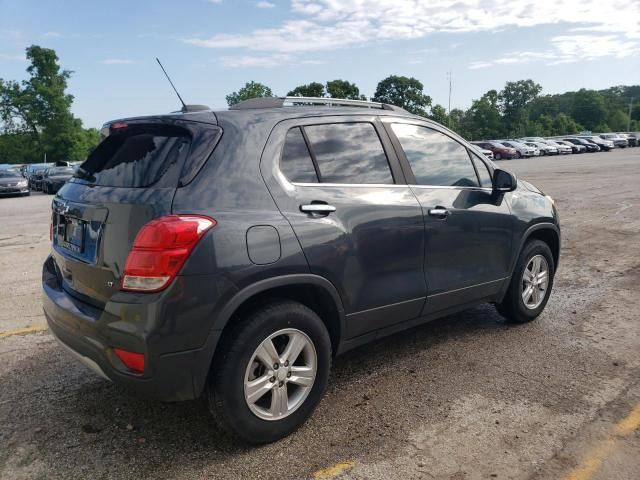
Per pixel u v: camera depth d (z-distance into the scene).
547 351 4.18
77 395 3.57
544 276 4.85
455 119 121.88
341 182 3.28
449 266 3.89
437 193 3.83
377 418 3.22
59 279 3.33
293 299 3.10
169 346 2.55
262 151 2.97
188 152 2.78
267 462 2.80
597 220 10.44
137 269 2.55
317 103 3.55
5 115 83.31
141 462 2.82
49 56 81.75
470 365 3.95
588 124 135.88
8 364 4.07
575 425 3.11
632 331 4.58
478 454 2.84
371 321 3.41
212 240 2.61
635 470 2.69
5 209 17.47
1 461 2.84
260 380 2.85
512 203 4.45
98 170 3.17
